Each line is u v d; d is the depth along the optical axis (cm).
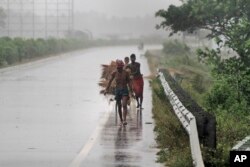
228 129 2717
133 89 3841
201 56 4603
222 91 3738
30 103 4222
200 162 1866
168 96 3756
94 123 3238
